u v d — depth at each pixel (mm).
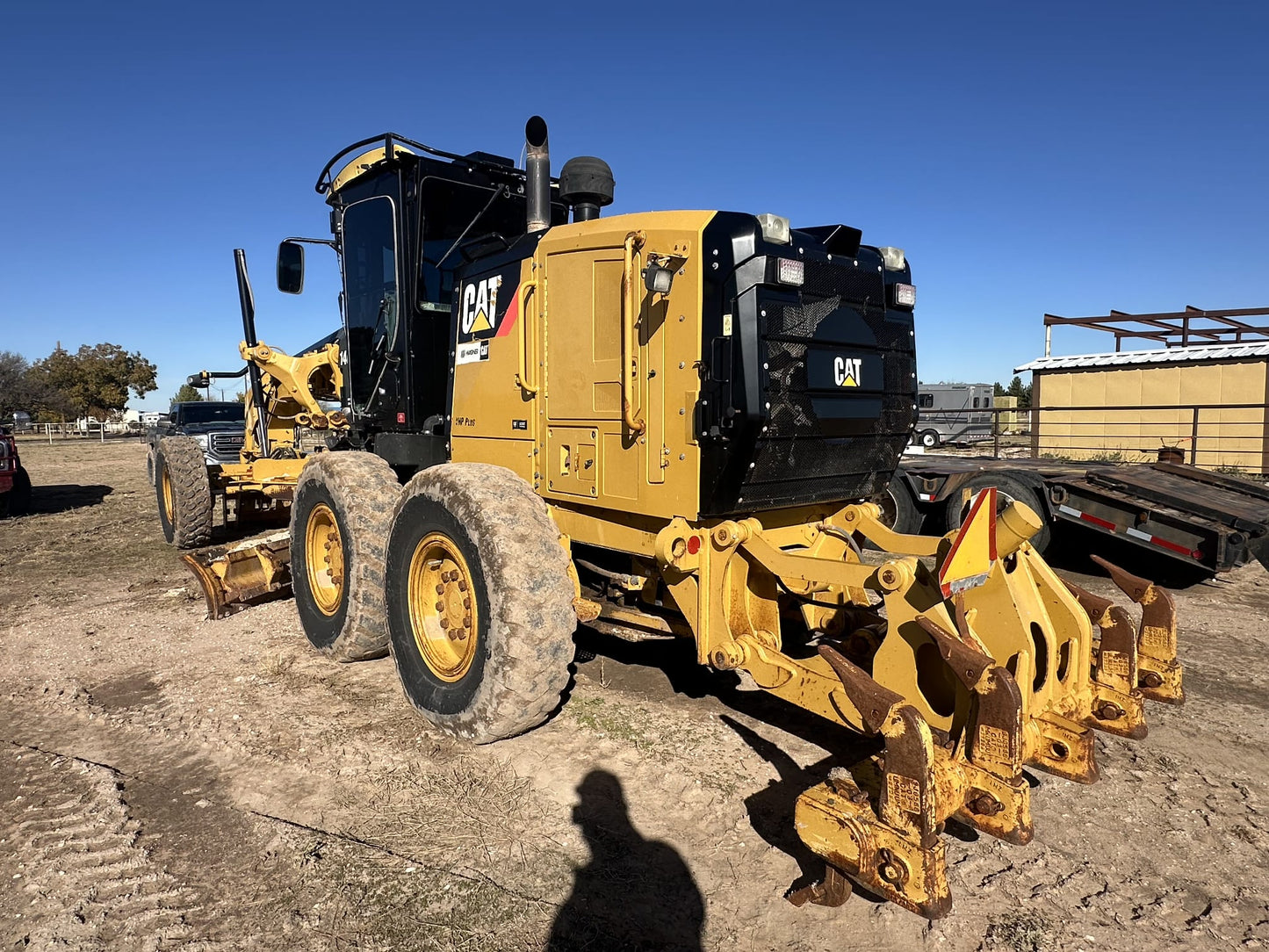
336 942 2516
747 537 3371
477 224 5496
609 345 3658
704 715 4164
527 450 4199
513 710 3521
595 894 2730
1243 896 2738
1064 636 3295
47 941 2537
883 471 4191
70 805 3367
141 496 14680
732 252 3227
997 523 2871
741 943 2504
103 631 5867
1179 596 6738
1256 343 17062
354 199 5801
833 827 2479
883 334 3988
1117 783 3492
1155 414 17562
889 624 2926
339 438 6766
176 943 2520
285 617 6078
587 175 4543
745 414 3211
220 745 3891
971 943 2496
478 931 2559
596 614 4062
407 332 5293
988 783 2523
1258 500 6941
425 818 3209
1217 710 4289
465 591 3852
